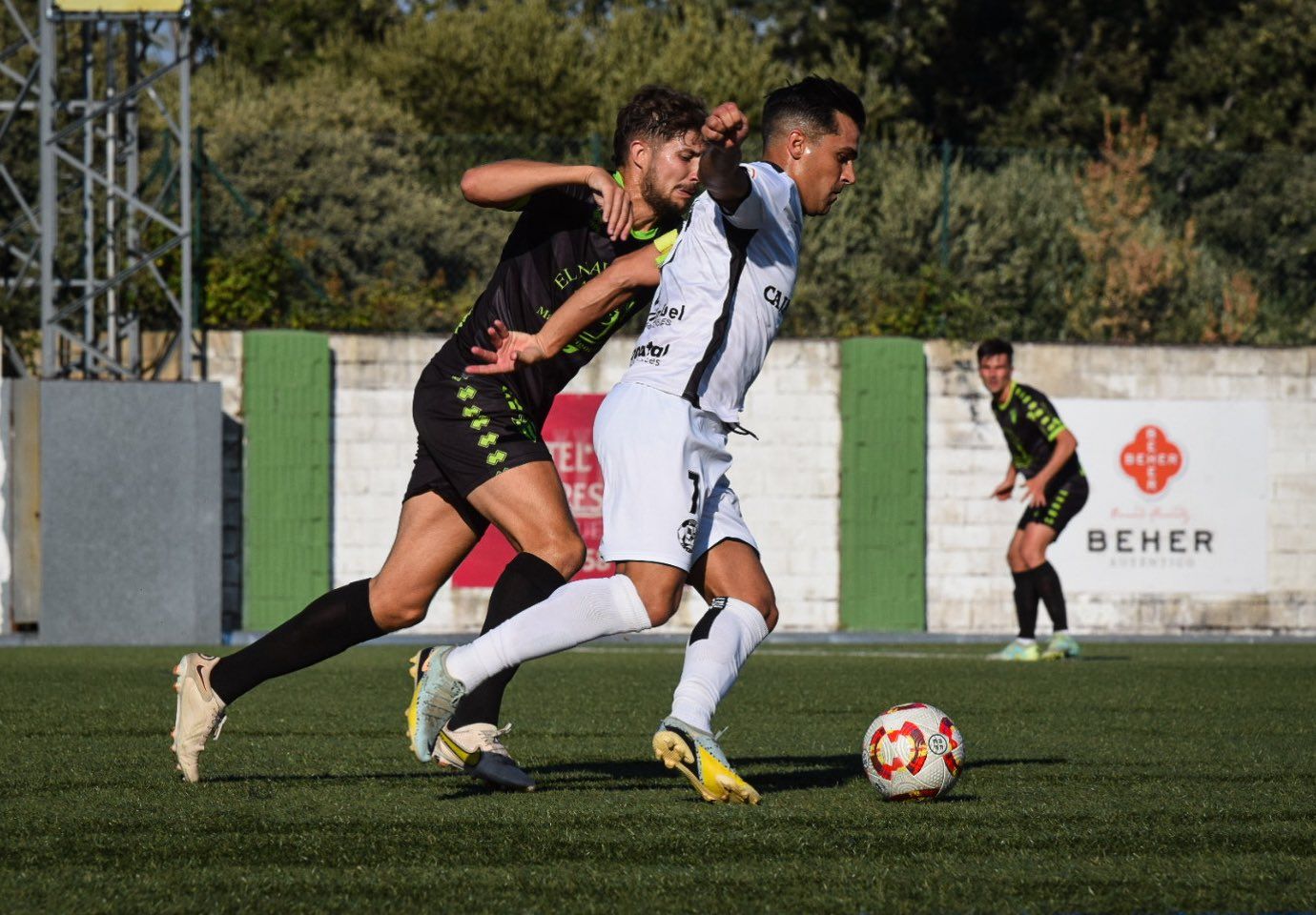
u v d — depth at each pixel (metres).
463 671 15.11
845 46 127.12
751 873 11.85
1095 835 13.74
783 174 15.62
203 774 17.61
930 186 71.38
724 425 15.76
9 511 53.44
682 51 113.06
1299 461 61.56
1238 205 74.12
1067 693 30.72
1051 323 71.81
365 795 15.94
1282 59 119.06
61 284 55.53
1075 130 121.75
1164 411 60.66
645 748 20.81
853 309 69.62
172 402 53.16
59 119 72.81
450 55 119.38
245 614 57.62
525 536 16.42
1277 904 11.00
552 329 15.65
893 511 60.44
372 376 58.62
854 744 21.47
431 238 73.38
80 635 52.56
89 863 12.16
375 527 58.66
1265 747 21.47
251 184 73.00
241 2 140.38
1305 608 61.44
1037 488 41.44
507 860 12.33
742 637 15.71
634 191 16.91
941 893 11.18
